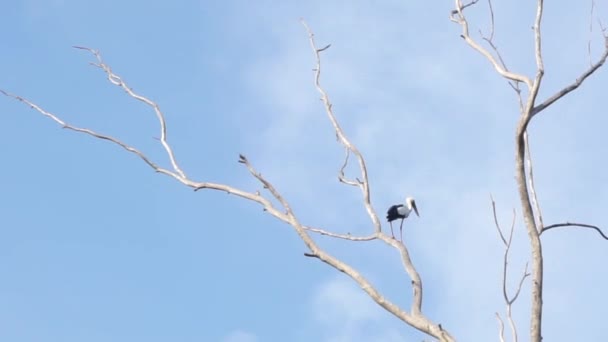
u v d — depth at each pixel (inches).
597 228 552.7
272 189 602.2
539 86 527.5
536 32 535.2
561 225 548.7
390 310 531.5
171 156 663.8
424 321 519.8
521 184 518.6
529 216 516.7
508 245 508.7
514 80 541.6
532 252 510.6
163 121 679.7
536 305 501.4
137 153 661.9
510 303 501.4
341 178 652.1
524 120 522.3
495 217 512.7
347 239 616.7
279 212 593.0
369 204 637.3
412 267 567.8
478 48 577.0
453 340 508.4
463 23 593.0
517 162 520.4
